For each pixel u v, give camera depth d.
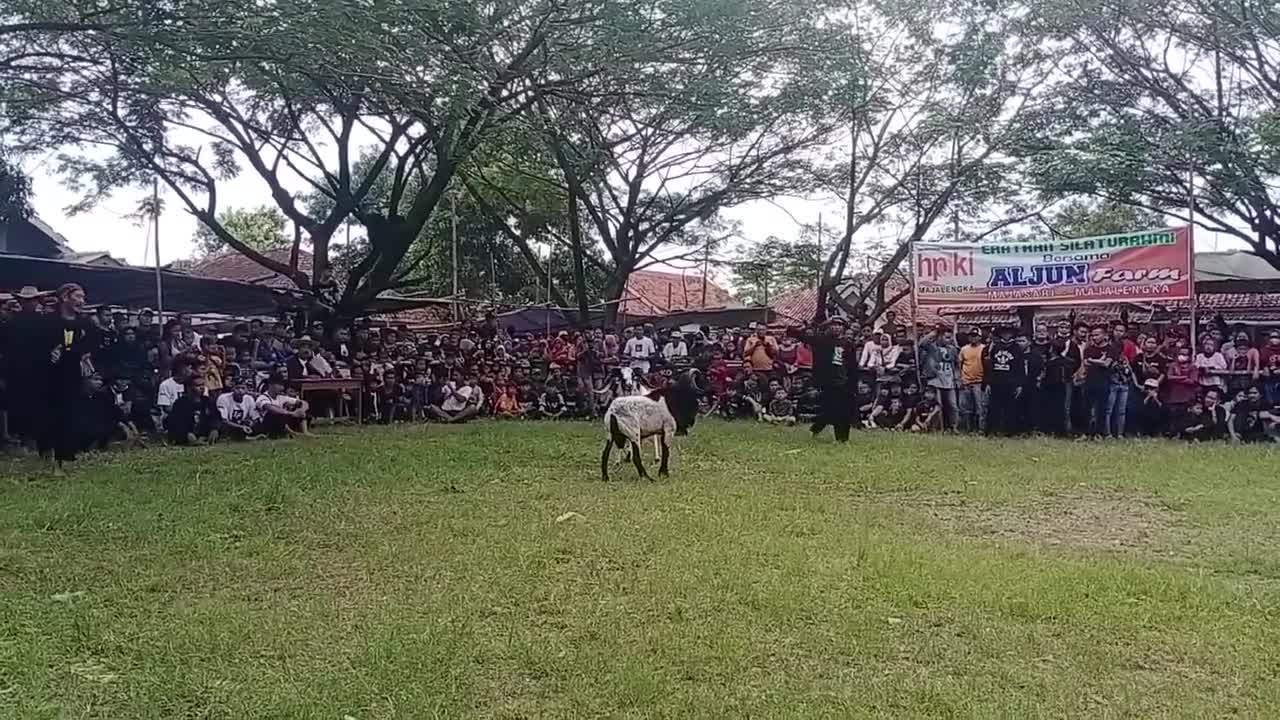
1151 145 19.70
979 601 5.64
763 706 4.18
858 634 5.12
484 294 31.38
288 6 11.09
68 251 26.58
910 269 16.56
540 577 6.22
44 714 4.09
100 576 6.32
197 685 4.41
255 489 9.48
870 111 23.17
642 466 10.41
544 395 18.88
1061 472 10.93
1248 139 18.44
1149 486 10.00
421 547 7.07
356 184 27.88
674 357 19.02
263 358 15.80
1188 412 14.73
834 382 14.13
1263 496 9.38
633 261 25.67
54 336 10.72
